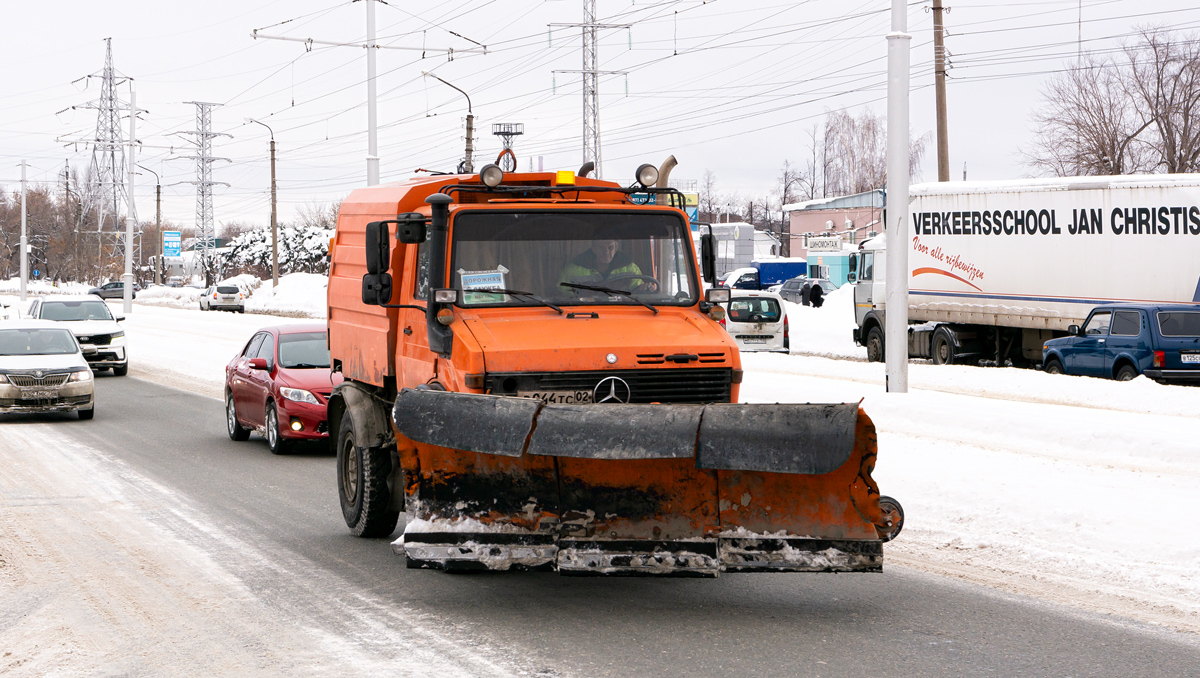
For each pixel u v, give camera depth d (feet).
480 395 22.00
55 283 376.27
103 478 41.86
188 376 90.74
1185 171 179.83
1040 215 86.07
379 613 22.81
